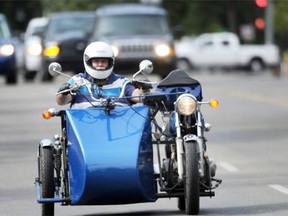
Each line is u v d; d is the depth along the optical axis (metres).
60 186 28.25
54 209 29.42
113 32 84.38
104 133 26.34
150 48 83.38
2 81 107.31
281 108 67.19
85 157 25.81
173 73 27.95
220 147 47.00
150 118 27.17
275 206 30.16
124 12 85.94
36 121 59.94
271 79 109.50
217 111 65.25
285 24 148.00
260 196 32.47
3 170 40.16
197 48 157.62
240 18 186.88
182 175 26.97
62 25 94.62
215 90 85.31
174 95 27.64
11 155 44.88
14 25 193.12
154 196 26.70
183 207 29.42
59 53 89.62
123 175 25.75
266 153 44.59
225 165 40.88
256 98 75.81
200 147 27.17
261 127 55.72
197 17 177.88
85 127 26.48
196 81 27.73
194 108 26.69
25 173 39.22
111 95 27.75
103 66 27.58
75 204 26.39
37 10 189.75
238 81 103.38
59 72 27.94
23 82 103.31
